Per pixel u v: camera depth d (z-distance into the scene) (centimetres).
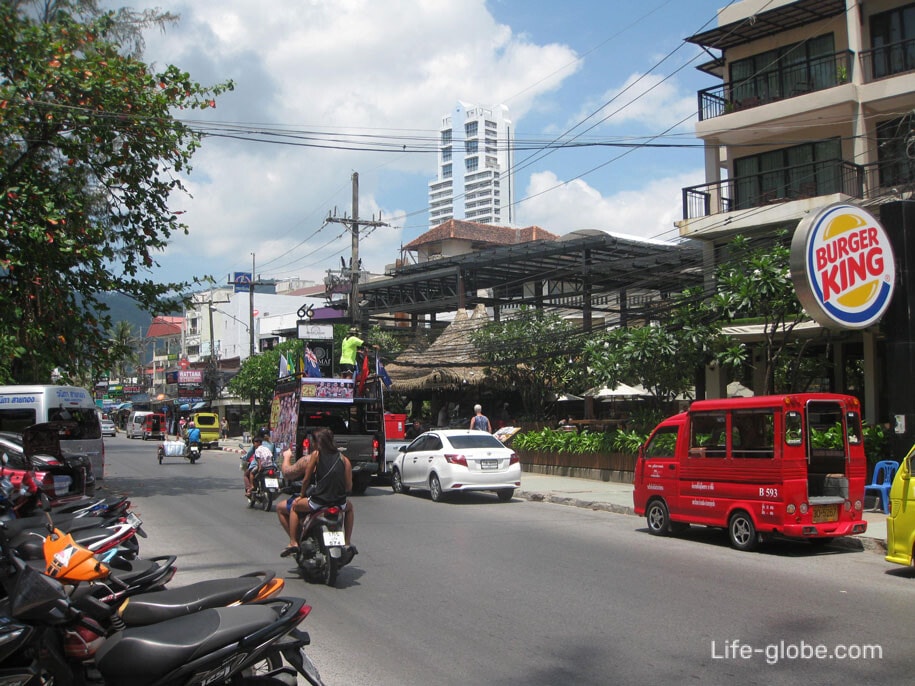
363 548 1106
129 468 2914
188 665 412
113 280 1723
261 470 1561
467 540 1177
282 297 6856
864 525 1070
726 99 2402
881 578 898
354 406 1930
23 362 1839
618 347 1844
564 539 1188
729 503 1098
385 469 2006
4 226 1517
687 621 710
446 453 1689
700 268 2391
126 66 1644
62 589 474
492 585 867
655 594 818
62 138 1670
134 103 1638
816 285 1274
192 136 1731
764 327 1750
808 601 784
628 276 2497
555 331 2561
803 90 2259
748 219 2145
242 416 6147
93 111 1586
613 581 884
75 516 838
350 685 551
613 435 2011
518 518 1435
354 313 3003
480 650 630
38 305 1653
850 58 2122
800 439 1038
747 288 1562
